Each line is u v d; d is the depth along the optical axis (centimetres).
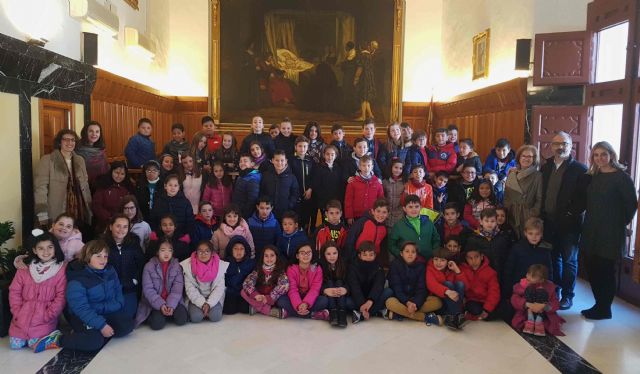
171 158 555
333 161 554
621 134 503
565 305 451
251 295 427
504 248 439
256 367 331
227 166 589
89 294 362
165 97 932
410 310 414
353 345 369
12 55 431
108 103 704
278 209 524
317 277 430
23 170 472
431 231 466
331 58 1006
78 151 517
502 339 383
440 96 1027
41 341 351
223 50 990
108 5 684
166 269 413
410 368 332
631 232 482
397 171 518
